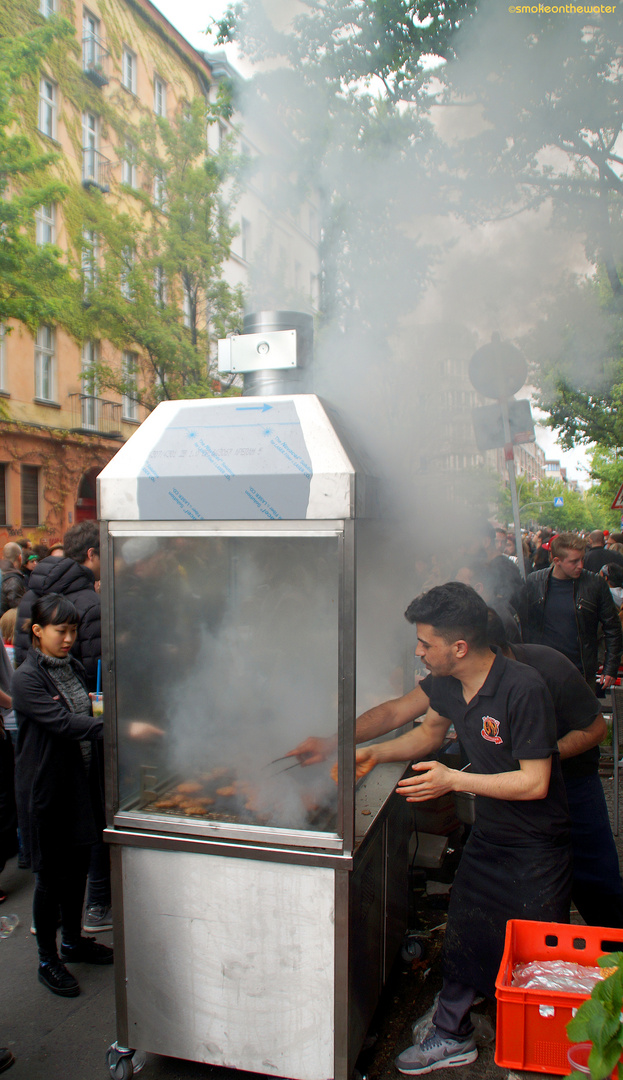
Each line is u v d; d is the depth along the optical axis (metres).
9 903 3.24
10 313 8.89
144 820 1.92
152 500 1.87
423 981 2.50
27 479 14.62
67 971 2.51
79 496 15.41
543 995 1.31
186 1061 2.10
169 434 1.94
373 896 2.07
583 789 2.35
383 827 2.18
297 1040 1.84
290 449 1.80
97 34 14.70
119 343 11.92
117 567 1.93
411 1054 2.05
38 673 2.41
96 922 2.94
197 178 10.93
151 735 2.00
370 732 2.27
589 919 2.43
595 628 4.06
